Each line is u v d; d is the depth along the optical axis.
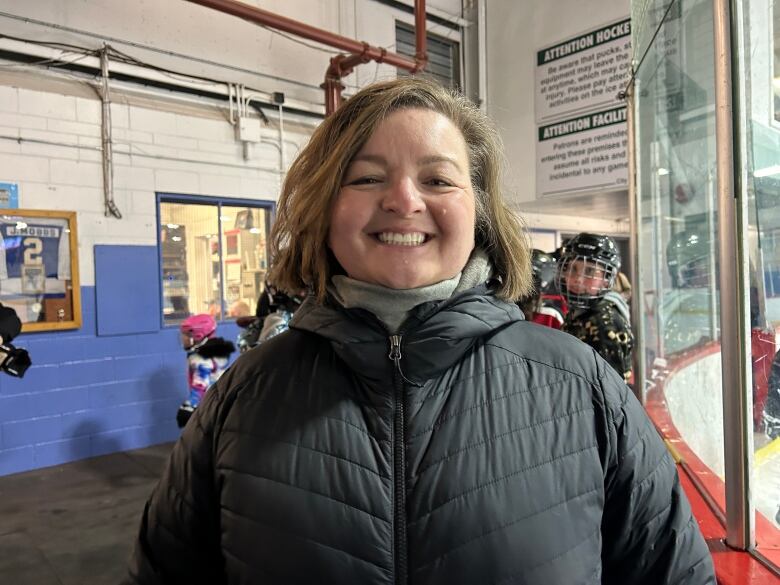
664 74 1.79
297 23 4.24
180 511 0.74
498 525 0.62
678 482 0.76
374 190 0.70
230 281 4.84
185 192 4.51
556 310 2.39
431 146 0.69
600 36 5.12
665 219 1.91
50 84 3.93
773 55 1.09
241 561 0.65
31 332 3.88
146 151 4.32
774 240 1.10
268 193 4.96
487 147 0.81
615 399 0.72
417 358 0.68
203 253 4.68
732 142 1.06
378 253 0.69
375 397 0.69
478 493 0.63
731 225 1.09
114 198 4.18
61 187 3.96
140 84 4.31
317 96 5.29
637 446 0.71
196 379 3.46
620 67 4.98
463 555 0.62
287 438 0.68
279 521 0.64
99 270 4.14
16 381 3.84
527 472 0.65
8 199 3.75
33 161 3.85
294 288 0.86
